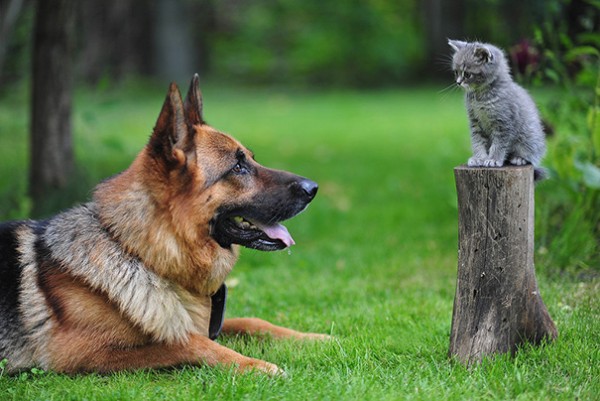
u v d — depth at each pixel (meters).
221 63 44.75
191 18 42.22
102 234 6.51
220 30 45.22
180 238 6.38
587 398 5.48
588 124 9.18
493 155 6.46
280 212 6.69
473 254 6.25
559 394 5.57
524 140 6.52
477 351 6.27
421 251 11.21
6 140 16.88
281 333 7.41
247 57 44.19
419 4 42.44
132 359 6.37
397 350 6.88
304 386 5.86
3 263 6.61
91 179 13.62
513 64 9.80
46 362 6.39
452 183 14.49
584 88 10.17
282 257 11.19
